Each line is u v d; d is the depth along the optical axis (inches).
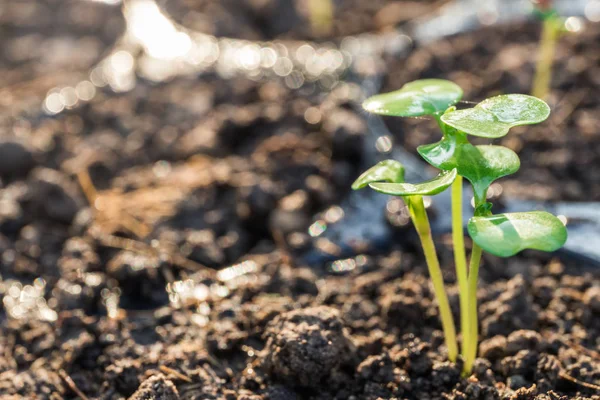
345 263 16.4
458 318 15.3
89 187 17.8
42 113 20.5
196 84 21.1
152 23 24.0
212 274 16.4
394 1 25.4
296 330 14.3
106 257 16.7
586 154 17.8
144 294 16.1
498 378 14.5
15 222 17.4
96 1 26.5
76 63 24.1
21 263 16.8
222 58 22.1
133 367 14.8
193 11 24.5
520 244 12.4
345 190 17.5
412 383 14.5
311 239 16.8
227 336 15.1
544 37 21.4
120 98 20.8
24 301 16.2
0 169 18.3
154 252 16.6
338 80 20.5
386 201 17.2
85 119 20.2
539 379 14.3
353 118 18.1
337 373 14.5
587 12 22.3
